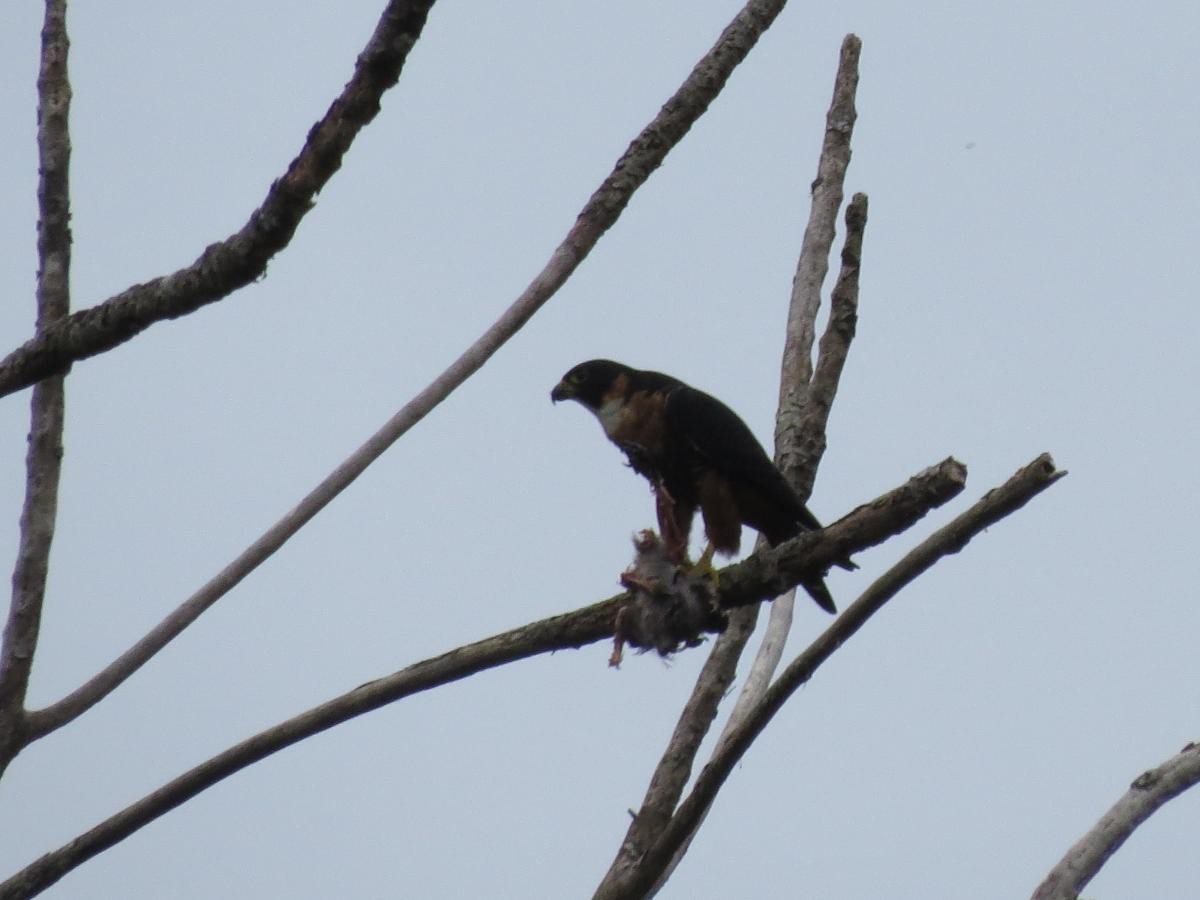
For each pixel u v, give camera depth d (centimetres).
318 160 879
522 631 1046
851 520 1005
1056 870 944
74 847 1008
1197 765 959
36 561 1055
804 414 1380
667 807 1095
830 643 919
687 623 1032
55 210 1111
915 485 967
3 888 1000
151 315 934
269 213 892
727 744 953
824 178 1419
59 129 1121
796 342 1391
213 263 909
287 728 1006
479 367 1062
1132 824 950
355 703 1013
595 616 1038
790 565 1026
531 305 1072
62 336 947
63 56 1134
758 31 1154
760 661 1200
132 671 1051
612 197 1097
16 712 1034
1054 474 848
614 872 1055
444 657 1028
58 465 1076
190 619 1048
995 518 862
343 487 1045
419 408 1049
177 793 1005
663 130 1121
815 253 1401
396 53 865
